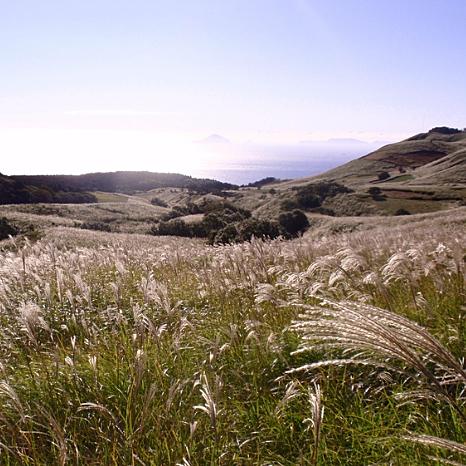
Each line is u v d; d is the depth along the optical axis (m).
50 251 7.78
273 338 3.49
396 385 2.89
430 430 2.37
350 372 3.19
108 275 7.93
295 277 4.31
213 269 6.24
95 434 2.75
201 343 4.06
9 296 6.00
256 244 6.35
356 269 4.93
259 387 3.17
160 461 2.44
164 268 8.45
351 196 95.81
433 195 92.31
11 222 47.75
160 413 2.77
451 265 4.40
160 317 5.35
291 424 2.64
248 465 2.49
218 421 2.74
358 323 1.70
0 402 3.09
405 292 4.84
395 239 10.19
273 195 116.88
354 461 2.37
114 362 3.60
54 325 5.28
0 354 4.42
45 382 3.26
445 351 1.60
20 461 2.37
